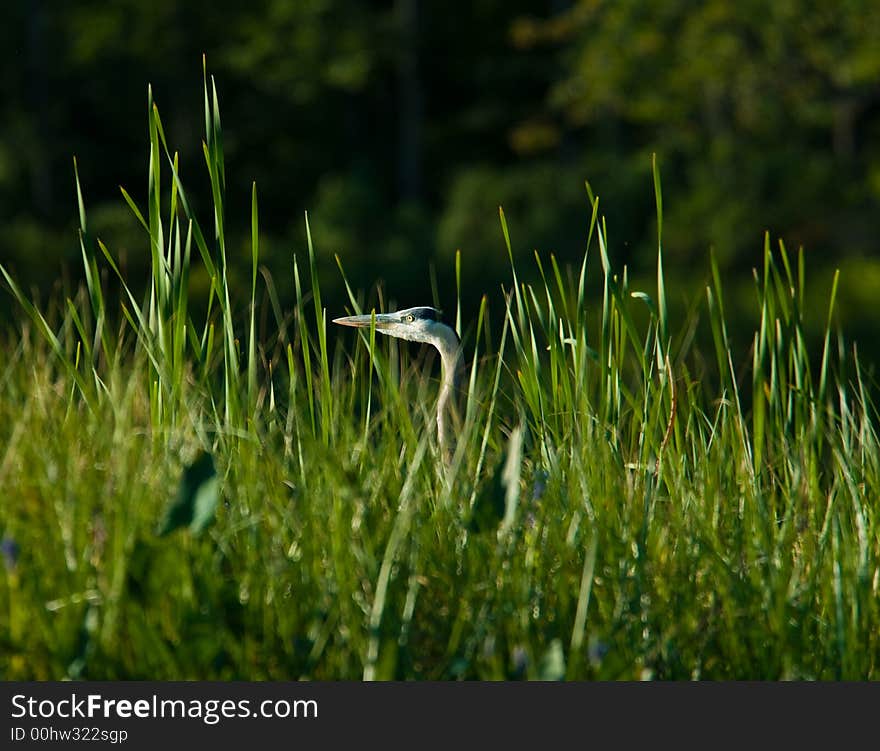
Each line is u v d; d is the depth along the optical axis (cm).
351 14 7994
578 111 7131
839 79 6016
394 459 1060
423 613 919
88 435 1020
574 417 1131
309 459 1038
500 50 8831
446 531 995
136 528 849
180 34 7588
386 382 1169
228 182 7881
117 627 855
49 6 7838
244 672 867
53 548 877
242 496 964
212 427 1058
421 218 6631
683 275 5550
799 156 6216
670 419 1134
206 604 873
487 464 1162
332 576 905
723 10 6109
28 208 7062
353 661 878
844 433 1201
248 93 8062
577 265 5666
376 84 8781
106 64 7750
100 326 1143
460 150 9144
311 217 6781
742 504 1122
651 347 1262
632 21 6444
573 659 870
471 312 5034
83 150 7750
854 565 997
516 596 909
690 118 7150
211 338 1141
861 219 5897
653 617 928
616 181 6212
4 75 7781
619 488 1066
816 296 4825
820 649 975
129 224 4812
